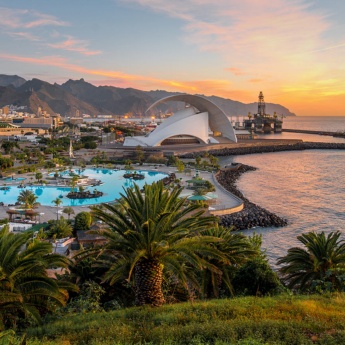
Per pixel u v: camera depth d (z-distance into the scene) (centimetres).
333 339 1219
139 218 1803
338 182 9869
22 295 1750
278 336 1274
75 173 10344
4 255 1786
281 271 2700
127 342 1305
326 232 5634
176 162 11750
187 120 18225
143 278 1798
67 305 1994
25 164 12375
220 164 13312
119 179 9925
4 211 6253
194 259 1752
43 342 1344
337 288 2338
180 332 1340
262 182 9925
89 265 2305
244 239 3000
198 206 1966
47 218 5841
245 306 1698
